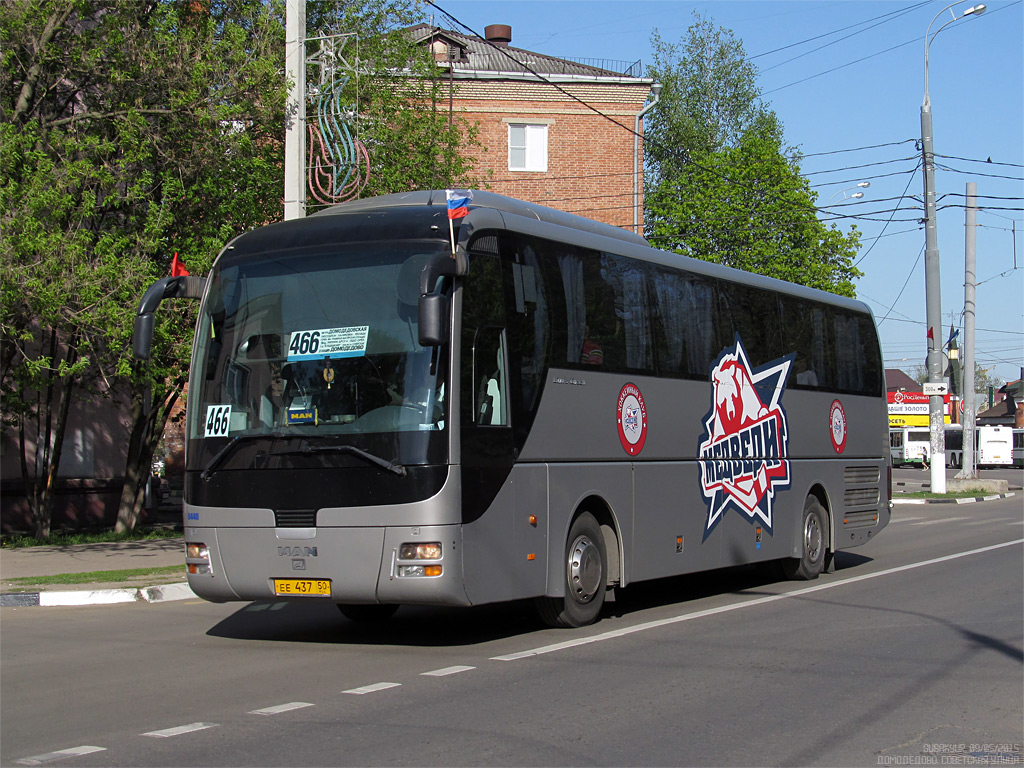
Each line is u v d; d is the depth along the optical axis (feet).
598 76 127.95
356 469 29.71
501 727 22.22
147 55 58.29
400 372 29.86
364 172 70.95
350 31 77.05
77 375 62.08
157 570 49.65
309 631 35.83
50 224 53.26
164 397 67.92
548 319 34.04
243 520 30.96
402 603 29.76
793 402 49.21
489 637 34.04
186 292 33.24
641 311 39.14
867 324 57.21
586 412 35.42
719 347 43.78
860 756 20.43
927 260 113.80
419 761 19.65
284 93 57.06
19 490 73.05
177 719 23.09
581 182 128.16
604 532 36.70
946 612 38.91
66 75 60.39
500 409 31.63
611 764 19.63
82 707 24.47
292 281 31.86
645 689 25.96
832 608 40.16
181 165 58.95
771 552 46.60
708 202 126.00
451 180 82.53
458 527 29.53
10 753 20.47
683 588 47.57
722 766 19.62
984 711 24.00
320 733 21.71
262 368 31.60
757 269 123.65
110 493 79.10
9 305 50.67
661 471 39.32
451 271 29.55
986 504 112.78
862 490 55.31
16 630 36.58
